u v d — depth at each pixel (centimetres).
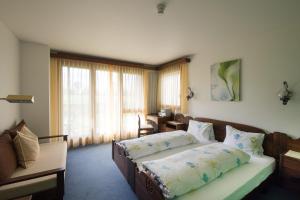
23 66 304
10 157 178
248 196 170
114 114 444
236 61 288
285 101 228
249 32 256
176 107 432
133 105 470
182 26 234
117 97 446
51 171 160
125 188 227
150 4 177
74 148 388
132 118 469
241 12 193
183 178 143
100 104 424
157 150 242
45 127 323
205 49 345
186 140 280
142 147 234
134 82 470
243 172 183
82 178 253
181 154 190
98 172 272
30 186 160
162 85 490
